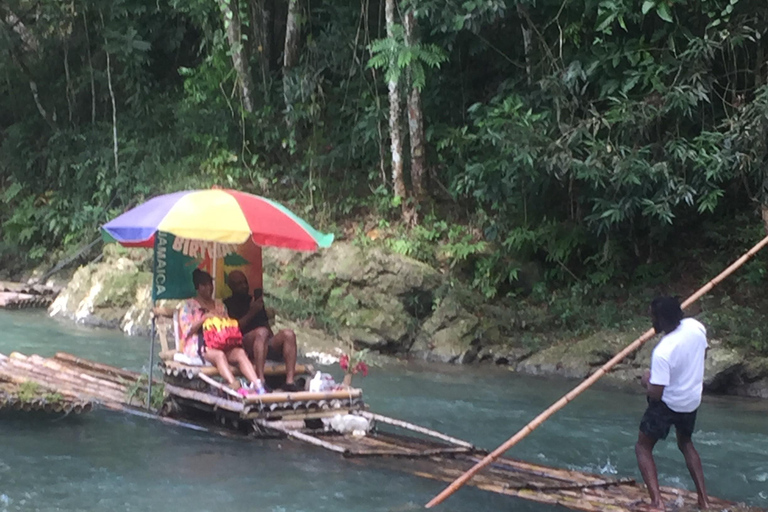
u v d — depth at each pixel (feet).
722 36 35.24
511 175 38.96
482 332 38.65
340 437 22.47
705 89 36.24
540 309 41.01
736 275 39.78
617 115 36.78
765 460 23.04
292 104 48.21
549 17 40.91
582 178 37.58
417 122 43.98
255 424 22.08
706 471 21.79
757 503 19.20
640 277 42.14
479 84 47.14
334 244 42.47
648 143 38.29
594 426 26.48
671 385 17.54
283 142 48.16
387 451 20.94
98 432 22.54
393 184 45.32
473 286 41.68
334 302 40.47
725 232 41.06
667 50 37.01
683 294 40.16
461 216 45.21
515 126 37.86
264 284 41.73
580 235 41.19
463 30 43.55
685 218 42.39
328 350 37.37
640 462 17.90
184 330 24.29
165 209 22.79
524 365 36.78
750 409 30.32
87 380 27.48
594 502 17.75
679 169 36.88
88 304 43.14
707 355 33.55
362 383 32.30
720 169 34.91
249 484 18.48
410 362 37.60
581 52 40.22
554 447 23.82
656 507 17.48
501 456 21.21
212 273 25.21
